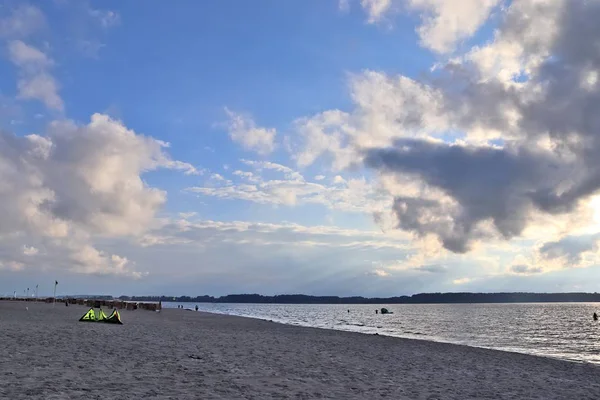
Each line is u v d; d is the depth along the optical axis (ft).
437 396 41.47
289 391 39.29
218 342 89.40
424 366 66.49
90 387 35.63
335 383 45.57
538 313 540.93
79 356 55.06
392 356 79.20
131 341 80.89
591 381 59.67
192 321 196.85
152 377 42.34
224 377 44.98
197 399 33.47
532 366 74.79
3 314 173.06
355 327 228.84
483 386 49.83
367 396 39.22
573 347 140.67
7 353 53.98
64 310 257.55
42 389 33.58
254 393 37.35
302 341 104.58
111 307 348.18
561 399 43.78
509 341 160.66
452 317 406.62
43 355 54.03
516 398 42.96
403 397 39.86
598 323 307.99
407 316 429.79
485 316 435.94
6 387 33.71
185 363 54.03
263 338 108.88
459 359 80.07
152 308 335.88
